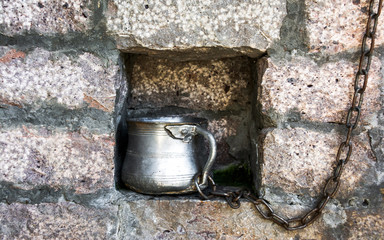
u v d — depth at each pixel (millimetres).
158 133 1126
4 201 1086
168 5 1054
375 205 1077
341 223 1093
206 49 1090
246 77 1353
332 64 1061
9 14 1049
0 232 1089
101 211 1114
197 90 1367
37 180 1091
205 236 1130
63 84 1079
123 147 1297
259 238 1121
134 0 1053
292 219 1091
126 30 1063
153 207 1135
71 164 1098
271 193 1116
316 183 1092
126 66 1261
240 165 1394
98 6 1061
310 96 1073
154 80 1355
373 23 1027
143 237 1136
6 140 1074
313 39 1051
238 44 1069
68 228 1106
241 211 1122
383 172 1069
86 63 1082
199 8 1054
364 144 1068
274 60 1075
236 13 1056
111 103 1099
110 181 1118
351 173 1079
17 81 1065
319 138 1082
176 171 1120
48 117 1085
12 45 1061
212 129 1389
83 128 1096
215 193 1130
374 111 1060
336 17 1040
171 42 1068
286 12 1054
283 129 1091
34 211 1094
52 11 1058
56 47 1072
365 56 1036
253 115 1297
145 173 1122
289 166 1095
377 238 1078
